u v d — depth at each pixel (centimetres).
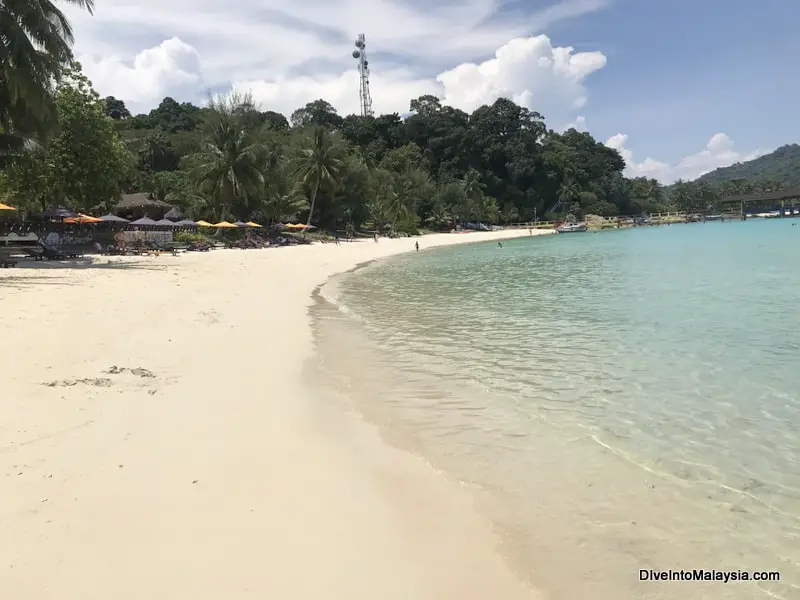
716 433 605
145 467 475
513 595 342
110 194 3806
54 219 3616
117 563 339
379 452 559
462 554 384
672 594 347
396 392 763
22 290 1517
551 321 1278
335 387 782
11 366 729
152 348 905
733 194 15162
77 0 2498
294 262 3516
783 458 541
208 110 5584
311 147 6712
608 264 2827
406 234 8812
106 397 638
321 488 468
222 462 502
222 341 1020
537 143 13725
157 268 2619
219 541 374
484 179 12588
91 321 1073
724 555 389
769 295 1534
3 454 470
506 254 4253
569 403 711
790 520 432
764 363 869
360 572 354
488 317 1362
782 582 359
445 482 495
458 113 13362
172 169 7919
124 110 9988
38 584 312
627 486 489
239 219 6116
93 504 405
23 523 371
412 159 11700
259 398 702
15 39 2234
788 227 7325
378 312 1482
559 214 12525
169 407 632
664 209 14838
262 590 327
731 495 473
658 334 1096
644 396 732
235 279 2264
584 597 343
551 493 477
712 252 3334
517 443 586
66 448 494
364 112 14062
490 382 806
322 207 7406
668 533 416
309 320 1342
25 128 2597
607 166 14938
